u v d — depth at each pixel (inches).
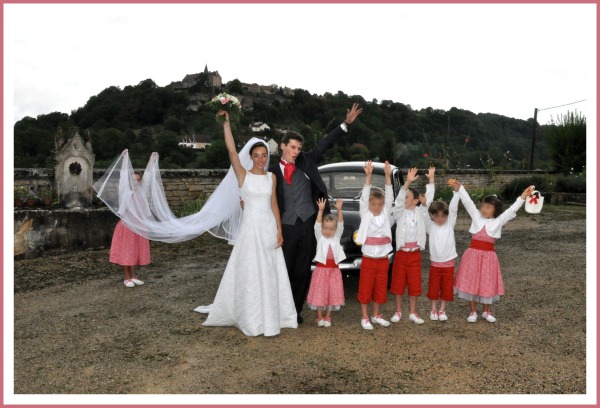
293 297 190.1
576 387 129.2
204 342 167.5
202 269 286.4
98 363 149.7
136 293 233.6
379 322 184.7
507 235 403.5
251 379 136.8
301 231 185.5
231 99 179.9
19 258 304.0
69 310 206.7
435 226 190.1
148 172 245.1
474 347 160.7
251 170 182.5
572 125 866.8
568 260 297.6
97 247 340.8
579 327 178.5
